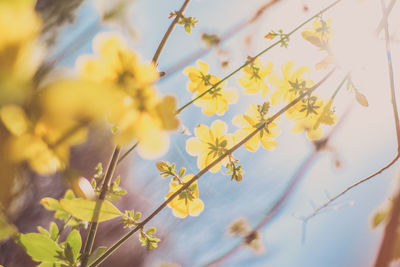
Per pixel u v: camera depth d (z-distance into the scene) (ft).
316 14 1.24
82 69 0.68
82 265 1.11
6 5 0.53
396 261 0.85
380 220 0.89
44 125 0.59
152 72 0.74
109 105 0.58
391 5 1.21
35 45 0.55
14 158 0.62
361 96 1.22
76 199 0.94
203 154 1.26
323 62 1.24
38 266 1.09
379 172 1.12
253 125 1.28
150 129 0.74
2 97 0.51
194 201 1.22
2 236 0.73
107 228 3.14
